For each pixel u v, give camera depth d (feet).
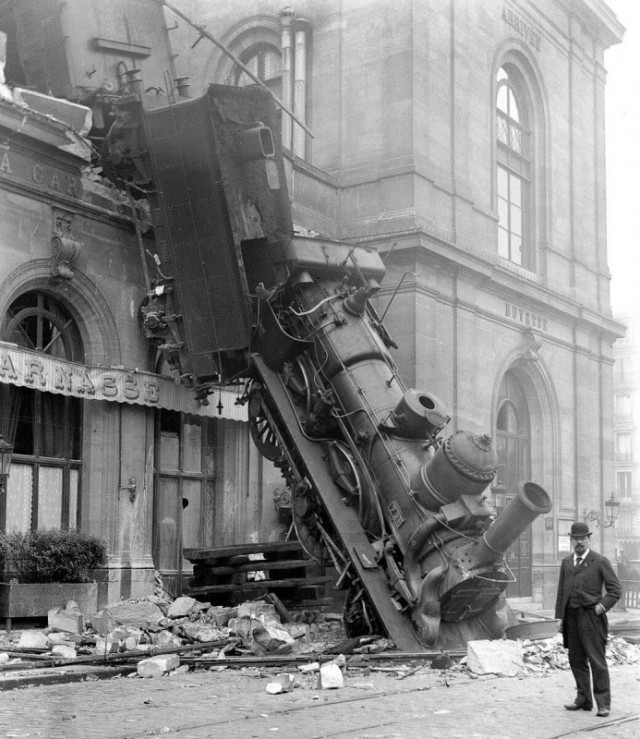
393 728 28.60
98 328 63.26
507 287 91.91
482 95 92.89
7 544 53.52
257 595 65.21
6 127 57.06
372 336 57.16
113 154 58.95
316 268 57.67
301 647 50.39
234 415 70.59
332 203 82.53
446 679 40.70
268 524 74.49
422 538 48.96
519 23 100.99
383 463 52.49
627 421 165.37
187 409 66.85
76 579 55.47
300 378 57.21
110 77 69.97
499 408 97.35
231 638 50.78
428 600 47.75
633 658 49.80
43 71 69.10
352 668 43.83
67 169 61.52
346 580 52.54
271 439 59.77
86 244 62.59
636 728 29.71
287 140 85.61
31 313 60.54
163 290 59.36
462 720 30.30
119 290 64.44
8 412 58.85
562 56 109.19
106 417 63.21
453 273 84.07
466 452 49.34
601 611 32.32
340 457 54.80
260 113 59.00
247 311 57.06
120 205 64.64
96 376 61.72
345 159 83.71
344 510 53.72
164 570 67.26
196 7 92.73
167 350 59.57
